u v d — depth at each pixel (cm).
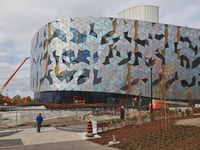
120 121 1838
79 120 2895
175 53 6050
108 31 5688
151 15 7038
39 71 6619
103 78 5525
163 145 1116
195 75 6194
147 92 5694
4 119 2688
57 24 5759
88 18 5669
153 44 5900
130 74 5678
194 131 1275
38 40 6950
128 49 5728
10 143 1305
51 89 5644
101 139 1436
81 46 5559
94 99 5897
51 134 1652
